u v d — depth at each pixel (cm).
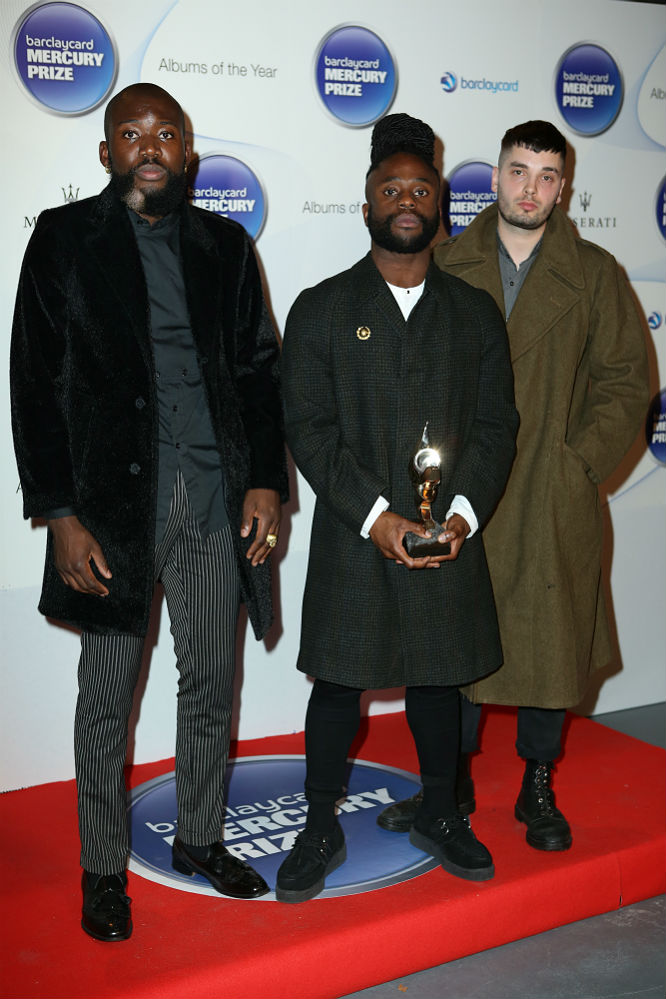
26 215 271
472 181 321
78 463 212
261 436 227
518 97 323
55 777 295
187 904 229
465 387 231
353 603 226
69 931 218
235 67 287
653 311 353
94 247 208
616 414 256
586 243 263
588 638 264
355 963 216
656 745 332
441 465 228
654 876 257
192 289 216
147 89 210
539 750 261
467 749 268
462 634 231
